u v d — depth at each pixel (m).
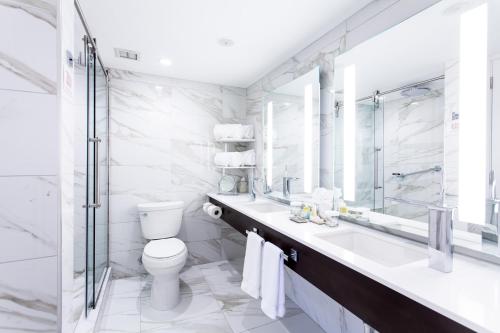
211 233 2.90
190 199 2.81
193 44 1.98
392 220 1.37
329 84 1.77
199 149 2.85
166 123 2.70
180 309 1.98
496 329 0.55
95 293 1.89
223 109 2.97
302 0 1.44
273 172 2.47
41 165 0.95
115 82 2.49
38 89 0.94
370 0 1.43
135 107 2.58
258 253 1.51
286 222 1.54
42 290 0.96
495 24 0.98
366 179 1.51
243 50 2.08
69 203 1.09
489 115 1.00
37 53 0.94
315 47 1.90
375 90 1.45
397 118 1.34
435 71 1.17
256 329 1.75
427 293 0.71
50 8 0.96
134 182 2.57
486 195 0.99
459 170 1.08
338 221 1.58
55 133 0.96
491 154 0.99
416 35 1.23
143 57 2.22
